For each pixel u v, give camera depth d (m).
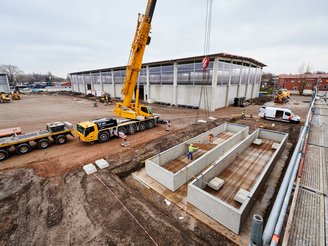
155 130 17.00
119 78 41.44
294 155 4.18
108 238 5.52
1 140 11.50
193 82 27.88
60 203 7.14
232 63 29.14
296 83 56.06
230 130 16.53
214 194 7.95
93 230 5.84
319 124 9.05
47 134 12.73
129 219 6.21
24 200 7.36
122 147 12.78
